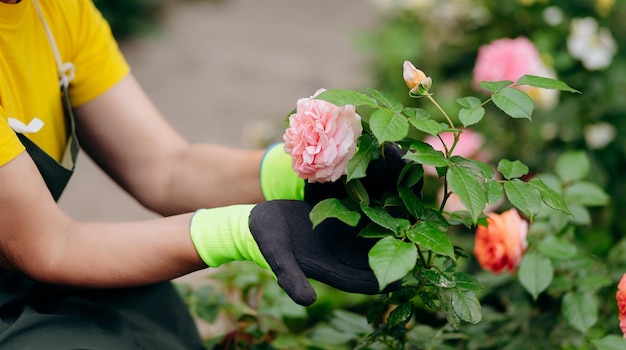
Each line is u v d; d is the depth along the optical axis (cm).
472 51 358
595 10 340
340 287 146
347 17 579
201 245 150
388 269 129
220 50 522
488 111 310
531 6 338
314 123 140
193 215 154
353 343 196
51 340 155
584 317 179
